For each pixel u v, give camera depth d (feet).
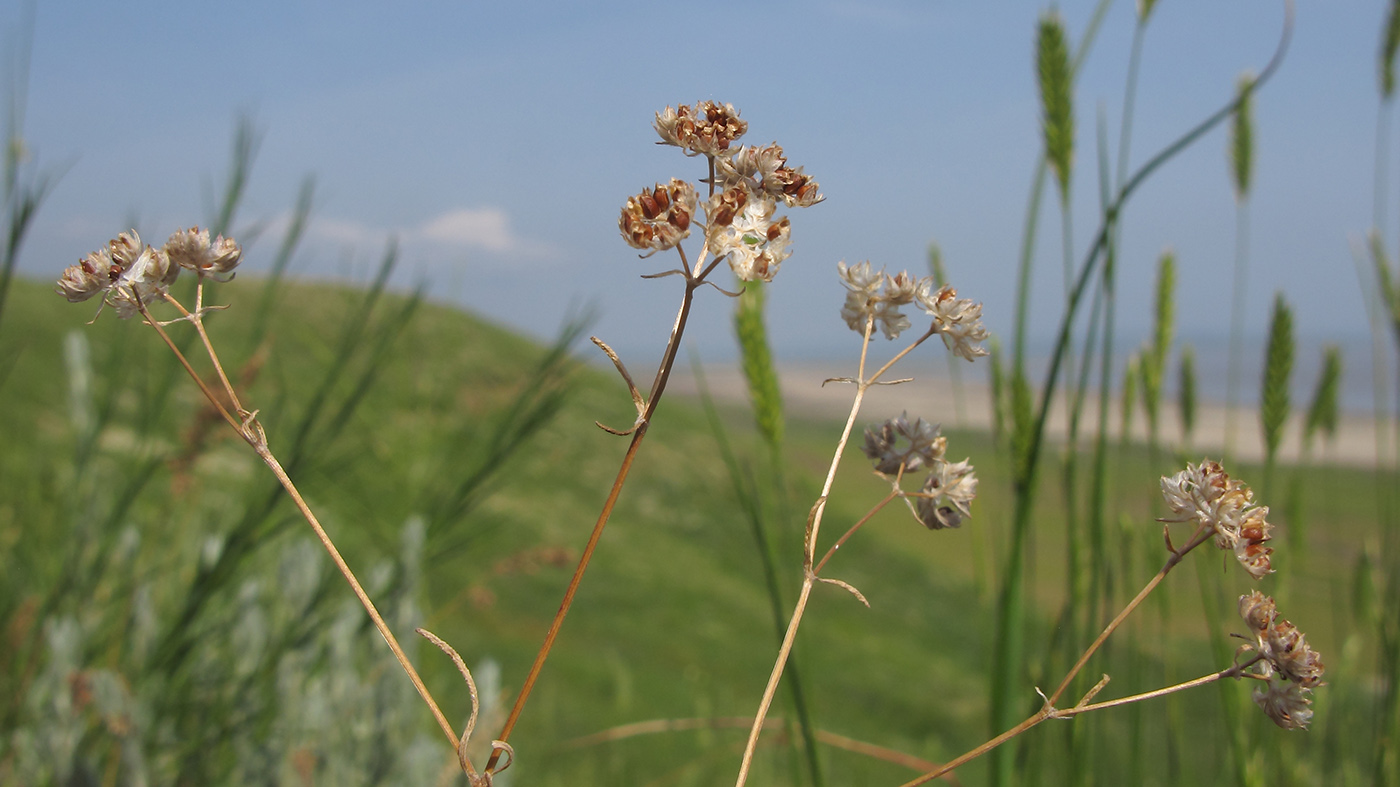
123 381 1.47
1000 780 1.06
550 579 10.12
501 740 0.65
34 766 1.27
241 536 1.29
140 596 1.41
